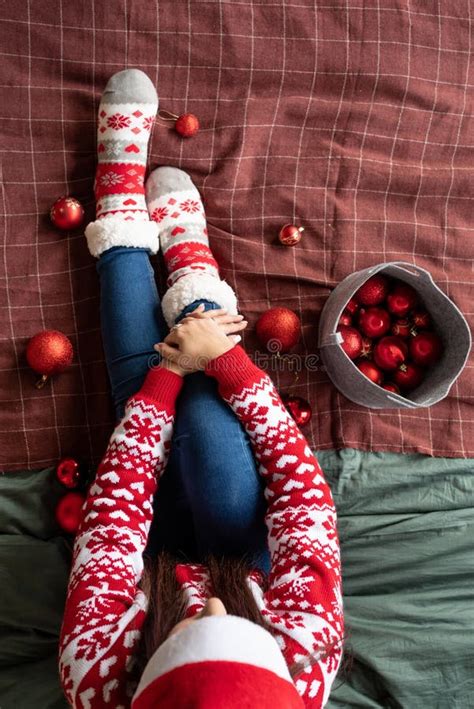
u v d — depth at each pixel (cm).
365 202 106
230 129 103
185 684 45
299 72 105
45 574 90
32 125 100
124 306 88
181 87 103
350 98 107
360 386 91
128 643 59
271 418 75
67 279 99
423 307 98
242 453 76
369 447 100
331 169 106
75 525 91
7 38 98
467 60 109
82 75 101
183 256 94
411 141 108
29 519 93
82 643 60
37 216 100
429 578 95
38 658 89
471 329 105
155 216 97
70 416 97
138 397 77
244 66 104
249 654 47
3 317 97
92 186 101
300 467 73
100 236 90
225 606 60
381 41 106
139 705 48
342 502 98
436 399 92
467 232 108
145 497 73
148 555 80
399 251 106
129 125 96
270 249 102
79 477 92
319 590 64
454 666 91
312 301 102
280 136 105
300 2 105
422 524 96
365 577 95
